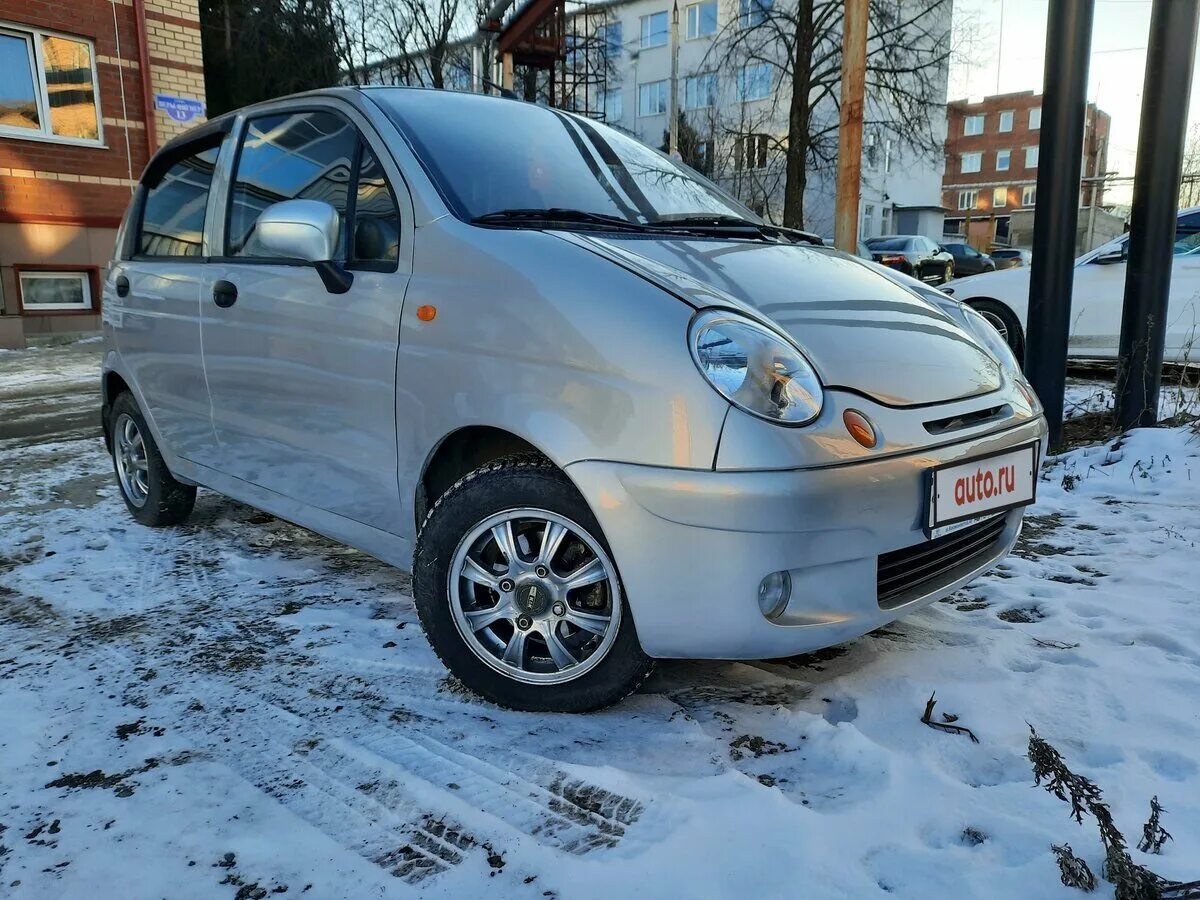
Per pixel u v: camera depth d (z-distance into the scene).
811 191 26.80
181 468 3.57
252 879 1.66
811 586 1.97
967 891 1.57
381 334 2.46
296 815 1.85
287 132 3.06
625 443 1.97
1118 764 1.98
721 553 1.91
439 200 2.46
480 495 2.21
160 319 3.46
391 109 2.75
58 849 1.75
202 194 3.43
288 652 2.64
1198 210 7.04
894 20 17.78
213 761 2.05
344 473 2.67
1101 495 4.29
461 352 2.25
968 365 2.42
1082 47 4.53
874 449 1.99
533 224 2.44
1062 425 5.08
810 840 1.71
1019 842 1.71
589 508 2.08
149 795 1.92
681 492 1.92
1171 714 2.18
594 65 29.42
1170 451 4.61
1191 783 1.90
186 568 3.41
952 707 2.25
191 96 12.85
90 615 2.95
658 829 1.77
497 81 14.02
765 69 23.89
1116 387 5.21
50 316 11.59
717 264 2.39
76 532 3.89
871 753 2.01
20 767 2.04
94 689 2.42
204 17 22.86
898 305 2.55
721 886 1.60
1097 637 2.66
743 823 1.76
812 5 16.50
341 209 2.72
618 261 2.18
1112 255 7.24
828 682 2.41
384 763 2.03
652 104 33.75
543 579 2.20
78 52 11.65
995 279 7.41
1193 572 3.20
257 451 3.05
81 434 6.18
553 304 2.12
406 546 2.55
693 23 31.59
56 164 11.50
